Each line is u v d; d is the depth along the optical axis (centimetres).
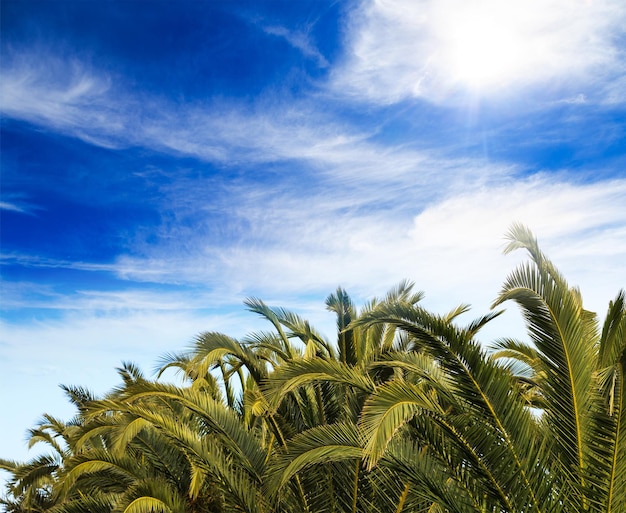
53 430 1534
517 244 680
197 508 899
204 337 821
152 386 775
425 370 630
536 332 575
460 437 563
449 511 555
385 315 614
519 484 547
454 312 884
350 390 786
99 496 968
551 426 582
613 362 611
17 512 1593
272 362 1005
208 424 782
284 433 828
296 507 748
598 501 538
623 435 531
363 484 747
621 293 623
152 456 952
